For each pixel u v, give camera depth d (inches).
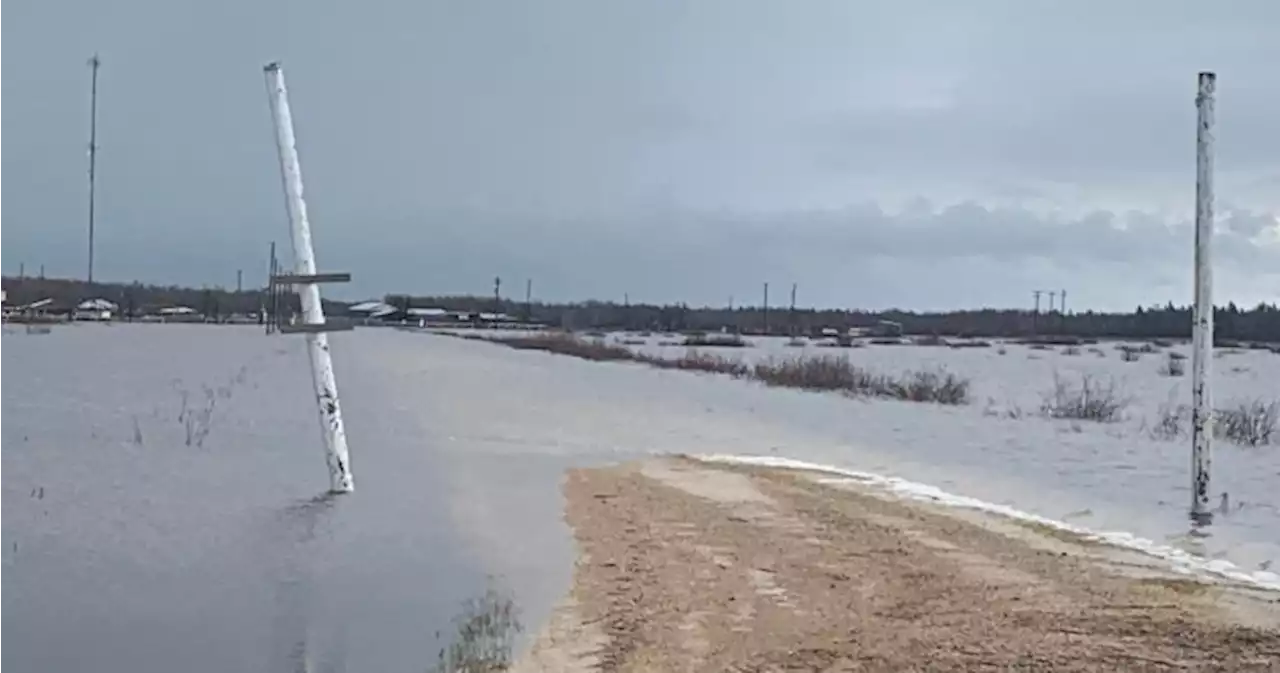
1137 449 755.4
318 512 451.2
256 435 690.2
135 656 276.2
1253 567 379.6
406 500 481.4
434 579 347.9
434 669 265.7
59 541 393.4
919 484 566.6
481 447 674.2
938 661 267.4
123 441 646.5
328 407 497.7
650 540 405.4
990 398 1259.8
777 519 449.7
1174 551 404.8
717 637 285.9
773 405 1070.4
